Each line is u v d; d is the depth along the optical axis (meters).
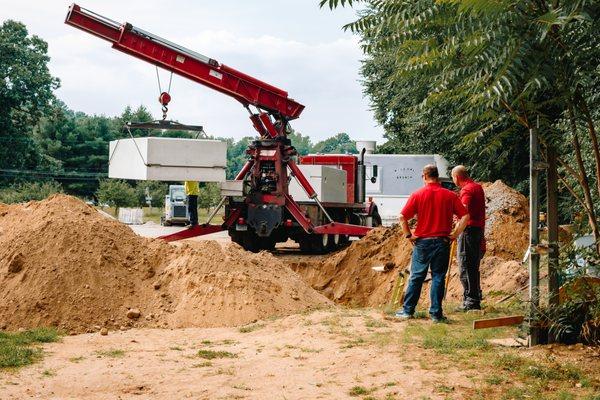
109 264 12.75
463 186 11.90
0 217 14.38
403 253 19.34
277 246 29.00
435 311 10.74
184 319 12.02
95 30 22.25
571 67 7.85
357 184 30.17
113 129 94.62
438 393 7.29
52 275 12.23
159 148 19.75
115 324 11.80
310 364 8.56
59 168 87.00
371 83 40.56
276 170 24.47
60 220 13.20
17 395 7.43
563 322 8.98
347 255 21.02
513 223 17.75
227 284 12.48
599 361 8.27
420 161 32.12
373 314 11.52
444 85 8.33
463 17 7.66
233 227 25.08
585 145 14.82
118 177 20.80
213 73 23.84
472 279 11.81
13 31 79.69
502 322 9.27
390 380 7.77
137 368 8.56
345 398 7.27
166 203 50.53
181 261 13.09
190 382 7.94
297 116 24.94
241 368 8.52
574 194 9.00
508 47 7.43
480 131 8.86
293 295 13.27
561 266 8.83
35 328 11.44
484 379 7.68
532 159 8.89
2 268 12.48
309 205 25.53
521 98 8.29
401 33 8.42
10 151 78.12
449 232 10.78
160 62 23.08
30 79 77.75
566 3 7.40
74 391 7.61
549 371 7.82
